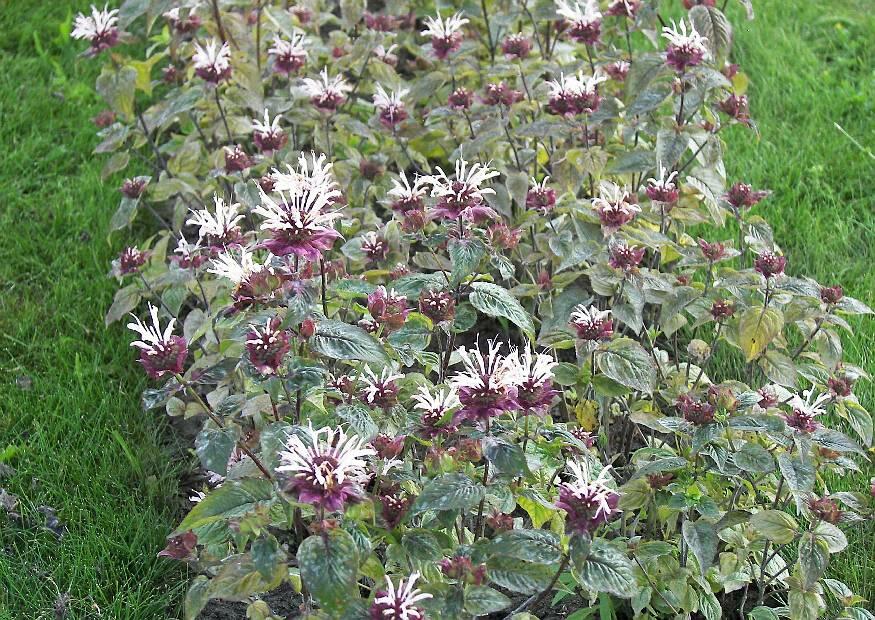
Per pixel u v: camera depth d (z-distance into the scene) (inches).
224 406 38.5
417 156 59.0
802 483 39.3
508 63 60.8
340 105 56.7
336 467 33.3
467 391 35.8
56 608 43.8
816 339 46.8
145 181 54.6
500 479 38.2
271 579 35.3
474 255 39.9
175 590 44.3
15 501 48.4
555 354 50.1
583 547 33.7
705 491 41.3
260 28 63.0
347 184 55.7
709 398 40.5
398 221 48.1
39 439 50.6
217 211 43.9
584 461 37.6
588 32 54.8
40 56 78.0
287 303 36.8
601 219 45.7
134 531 46.9
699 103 49.5
